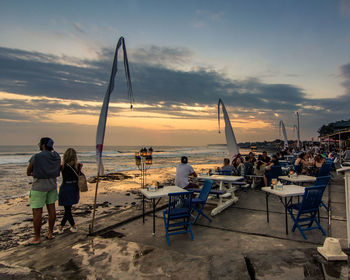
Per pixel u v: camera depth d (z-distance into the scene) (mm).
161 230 4770
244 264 3000
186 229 4730
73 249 3859
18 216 8023
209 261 3201
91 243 4109
